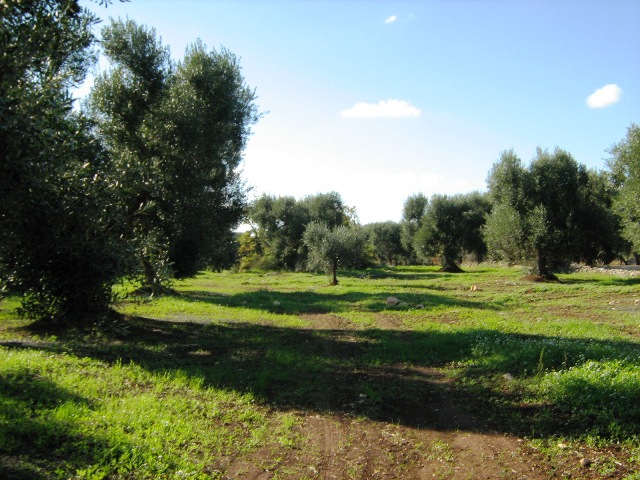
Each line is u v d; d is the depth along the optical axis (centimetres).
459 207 5016
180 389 786
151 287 825
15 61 538
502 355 978
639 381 704
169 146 1538
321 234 3525
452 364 1010
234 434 614
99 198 651
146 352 1076
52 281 631
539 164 3262
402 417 712
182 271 1984
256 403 753
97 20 670
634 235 2702
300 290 3039
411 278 4119
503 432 641
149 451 512
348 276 4475
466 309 1875
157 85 1625
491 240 3453
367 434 646
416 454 585
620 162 2773
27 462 459
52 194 590
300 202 5803
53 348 1029
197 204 1761
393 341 1264
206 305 2008
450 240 4944
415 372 964
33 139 524
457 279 3806
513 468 538
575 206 3212
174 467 497
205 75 1819
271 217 5653
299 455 571
